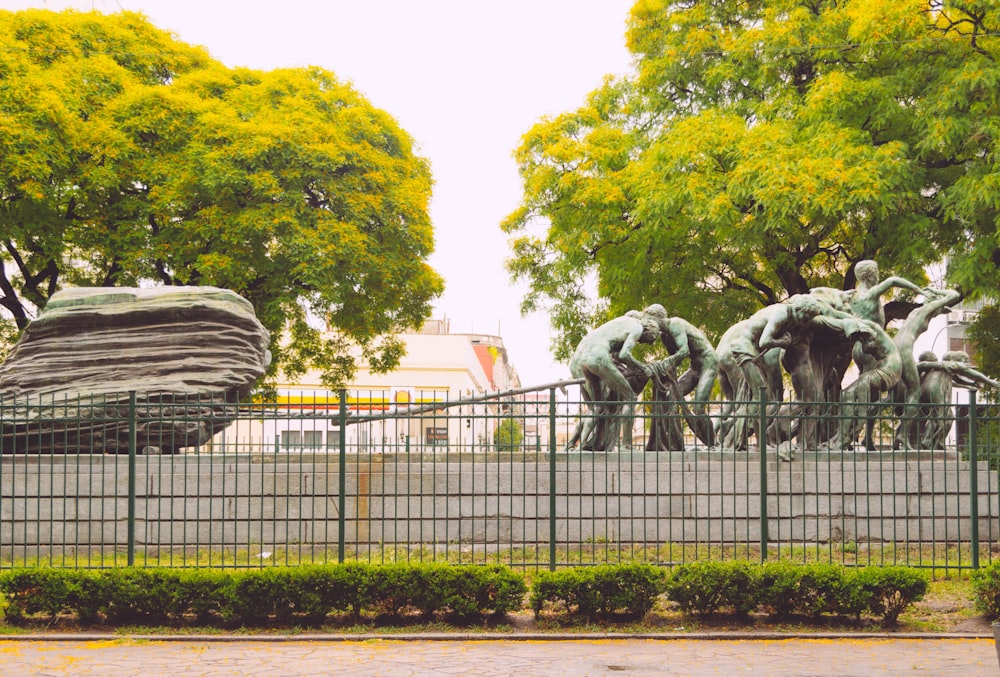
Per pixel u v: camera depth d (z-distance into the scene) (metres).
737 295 24.81
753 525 14.54
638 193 22.83
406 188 26.53
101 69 24.56
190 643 10.05
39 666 9.01
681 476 14.09
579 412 16.31
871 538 14.59
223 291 17.48
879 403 13.85
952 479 14.70
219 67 27.64
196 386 16.70
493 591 10.80
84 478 14.51
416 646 9.95
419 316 28.64
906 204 21.77
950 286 23.00
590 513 14.56
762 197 20.59
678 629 10.59
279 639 10.12
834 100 21.34
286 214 24.06
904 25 20.81
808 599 10.82
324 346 28.70
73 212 24.64
